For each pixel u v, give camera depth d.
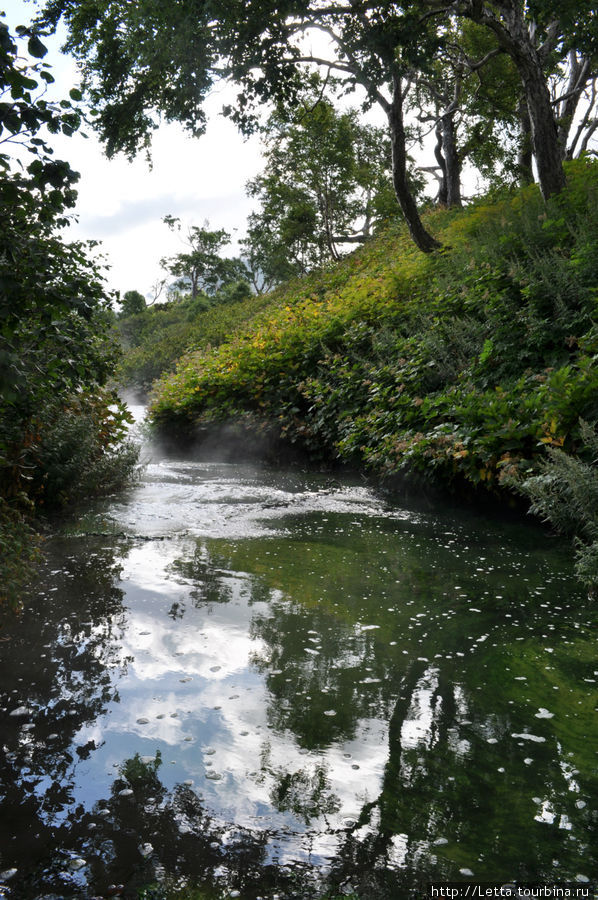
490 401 6.62
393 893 1.65
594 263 7.61
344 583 4.33
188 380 13.57
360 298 12.09
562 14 9.00
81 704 2.64
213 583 4.29
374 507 6.89
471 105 19.38
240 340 14.77
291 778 2.15
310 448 10.23
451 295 9.59
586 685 2.88
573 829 1.91
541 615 3.75
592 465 5.16
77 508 6.53
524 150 18.83
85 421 6.60
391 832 1.89
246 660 3.11
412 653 3.22
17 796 2.03
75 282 3.08
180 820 1.93
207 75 9.29
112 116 10.64
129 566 4.62
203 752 2.29
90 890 1.64
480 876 1.71
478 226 11.63
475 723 2.54
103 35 10.16
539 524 5.90
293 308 15.90
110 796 2.03
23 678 2.87
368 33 8.48
